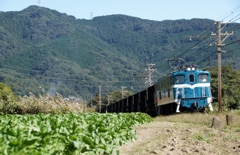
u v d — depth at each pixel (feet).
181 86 100.78
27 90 490.90
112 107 212.64
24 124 43.93
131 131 52.49
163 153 38.55
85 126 47.01
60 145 33.71
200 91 101.55
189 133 55.16
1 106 94.17
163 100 112.68
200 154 38.04
